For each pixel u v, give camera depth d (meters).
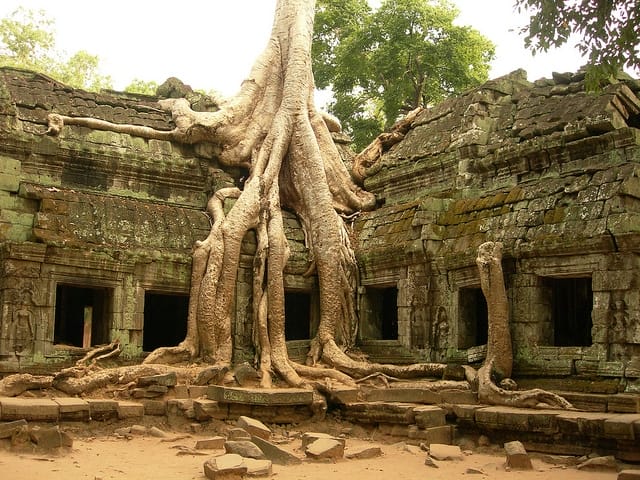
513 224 17.06
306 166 21.03
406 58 30.42
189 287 19.12
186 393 16.58
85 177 19.64
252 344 19.27
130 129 20.42
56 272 17.39
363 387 17.94
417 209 19.58
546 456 13.30
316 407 16.88
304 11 22.83
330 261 20.08
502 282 16.41
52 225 17.52
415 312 18.94
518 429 13.88
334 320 19.88
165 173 20.64
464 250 17.73
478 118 19.88
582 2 14.05
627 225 14.76
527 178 18.23
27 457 11.61
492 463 12.54
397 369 18.17
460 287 18.03
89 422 14.58
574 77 19.03
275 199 20.27
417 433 15.00
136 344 18.38
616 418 12.71
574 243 15.52
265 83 22.27
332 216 20.61
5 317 16.61
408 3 30.19
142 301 18.52
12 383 15.03
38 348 16.98
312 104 22.23
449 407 15.30
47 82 20.53
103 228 18.28
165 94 23.16
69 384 15.76
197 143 21.25
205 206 21.11
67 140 19.34
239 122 21.64
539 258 16.34
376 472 11.59
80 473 10.71
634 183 15.33
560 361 15.70
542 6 14.14
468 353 17.25
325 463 12.31
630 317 14.73
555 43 14.32
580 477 11.39
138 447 13.35
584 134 16.91
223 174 20.95
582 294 18.45
